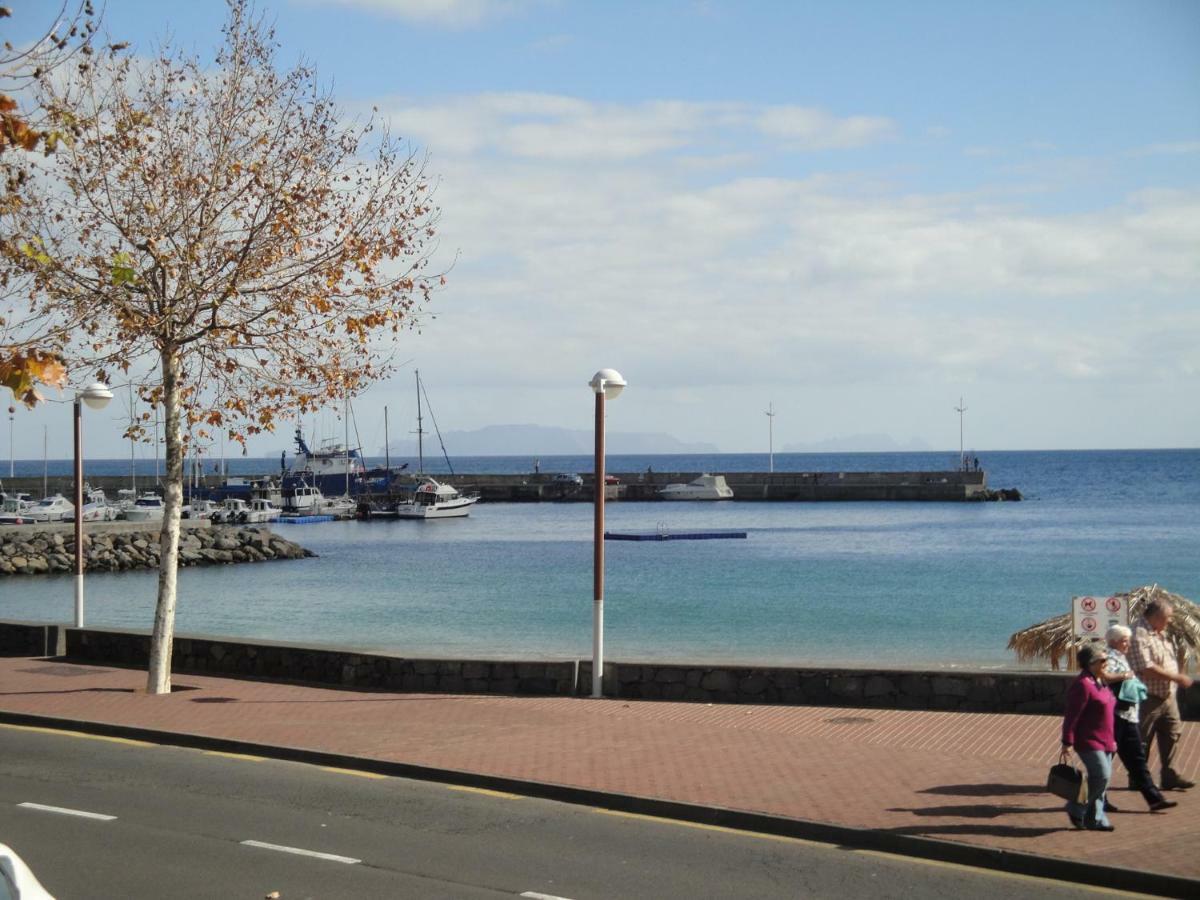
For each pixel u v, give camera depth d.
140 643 22.28
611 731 15.45
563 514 116.44
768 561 65.38
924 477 133.38
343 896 9.00
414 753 14.07
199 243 18.31
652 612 44.03
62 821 11.22
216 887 9.18
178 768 13.83
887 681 17.25
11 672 21.16
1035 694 16.69
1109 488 160.12
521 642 36.56
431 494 113.75
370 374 19.59
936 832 10.61
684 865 9.98
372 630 39.91
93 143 17.80
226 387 19.34
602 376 18.47
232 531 73.88
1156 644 12.04
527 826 11.26
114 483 130.12
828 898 9.13
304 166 18.62
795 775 12.87
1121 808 11.56
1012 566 60.34
